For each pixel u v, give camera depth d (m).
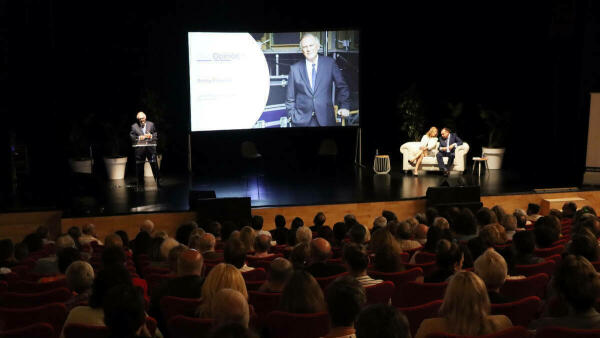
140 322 2.21
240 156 14.41
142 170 11.80
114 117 13.48
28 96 12.02
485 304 2.56
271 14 13.91
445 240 3.94
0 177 11.30
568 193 10.80
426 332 2.58
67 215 9.41
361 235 5.79
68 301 3.56
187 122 13.98
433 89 14.93
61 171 12.51
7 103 11.59
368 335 1.84
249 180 12.47
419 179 12.11
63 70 13.07
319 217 7.52
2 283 4.32
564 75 12.42
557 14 12.30
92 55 13.23
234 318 2.44
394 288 3.86
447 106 14.61
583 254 4.24
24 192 11.39
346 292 2.35
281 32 13.39
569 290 2.64
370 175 12.76
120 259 4.46
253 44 13.33
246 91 13.40
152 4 13.38
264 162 14.66
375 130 15.27
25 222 9.85
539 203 10.72
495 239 5.26
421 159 12.61
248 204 9.19
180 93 13.85
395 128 15.25
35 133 12.13
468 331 2.53
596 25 11.73
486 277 3.21
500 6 13.50
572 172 12.23
